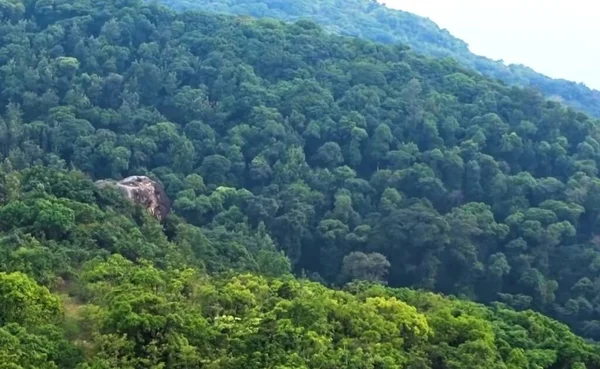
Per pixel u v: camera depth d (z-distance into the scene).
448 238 65.00
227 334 31.28
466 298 60.50
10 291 30.64
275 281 39.53
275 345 30.58
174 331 29.88
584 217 71.44
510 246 66.50
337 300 37.00
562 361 38.38
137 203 55.19
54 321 31.17
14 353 26.94
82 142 71.12
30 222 42.34
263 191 71.06
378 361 31.41
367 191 72.31
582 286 64.06
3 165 61.94
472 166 73.81
